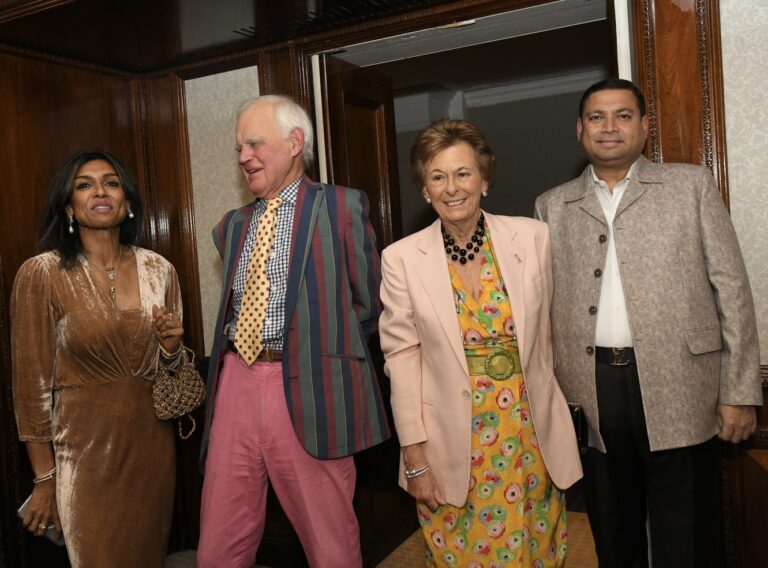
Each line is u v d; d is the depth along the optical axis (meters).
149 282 2.20
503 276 1.75
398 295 1.82
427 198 1.81
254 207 2.11
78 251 2.11
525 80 5.43
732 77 2.11
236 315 2.05
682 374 1.78
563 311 1.93
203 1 2.34
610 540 1.97
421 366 1.83
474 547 1.77
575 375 1.90
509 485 1.74
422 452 1.80
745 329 1.77
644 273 1.82
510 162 5.69
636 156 1.89
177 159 3.10
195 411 3.14
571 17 2.48
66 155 2.84
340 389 1.94
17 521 2.63
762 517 2.14
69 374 2.06
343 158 2.86
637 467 1.95
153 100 3.13
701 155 2.14
